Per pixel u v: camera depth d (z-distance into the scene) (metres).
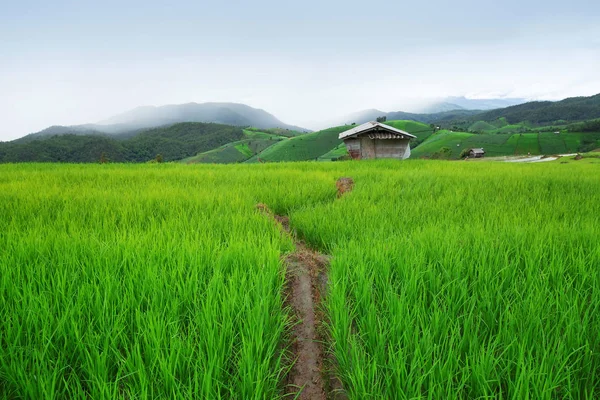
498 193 9.17
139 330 2.62
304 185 10.21
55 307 2.88
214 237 5.01
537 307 2.91
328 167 17.69
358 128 30.00
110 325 2.65
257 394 2.12
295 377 2.64
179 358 2.39
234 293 3.10
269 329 2.84
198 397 2.07
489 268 3.55
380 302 3.22
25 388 2.14
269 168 17.11
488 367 2.27
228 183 11.11
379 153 28.98
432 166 18.38
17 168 17.28
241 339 2.65
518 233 4.75
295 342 2.98
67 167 18.41
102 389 2.04
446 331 2.61
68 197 7.93
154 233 5.00
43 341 2.43
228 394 2.27
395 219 6.38
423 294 3.35
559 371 2.16
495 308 3.09
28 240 4.32
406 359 2.48
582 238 4.66
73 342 2.52
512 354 2.42
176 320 2.67
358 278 3.54
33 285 3.22
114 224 5.65
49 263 3.76
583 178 11.91
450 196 8.46
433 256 4.11
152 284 3.24
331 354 2.88
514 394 1.99
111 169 16.39
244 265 3.89
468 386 2.24
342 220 6.40
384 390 2.31
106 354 2.32
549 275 3.62
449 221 6.04
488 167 17.70
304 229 6.44
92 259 3.86
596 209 6.88
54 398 2.09
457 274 3.53
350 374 2.35
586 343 2.43
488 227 5.24
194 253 4.01
